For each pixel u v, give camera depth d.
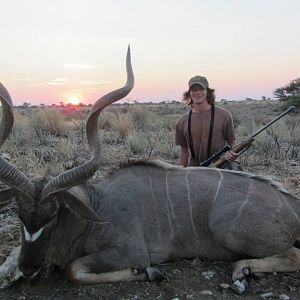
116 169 2.96
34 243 2.37
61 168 4.54
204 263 2.81
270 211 2.66
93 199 2.77
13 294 2.47
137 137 6.60
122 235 2.67
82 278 2.52
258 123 10.33
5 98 2.34
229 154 3.56
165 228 2.74
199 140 3.79
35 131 7.39
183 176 2.88
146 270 2.63
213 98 3.78
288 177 4.75
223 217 2.65
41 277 2.64
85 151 5.77
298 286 2.54
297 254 2.64
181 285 2.57
